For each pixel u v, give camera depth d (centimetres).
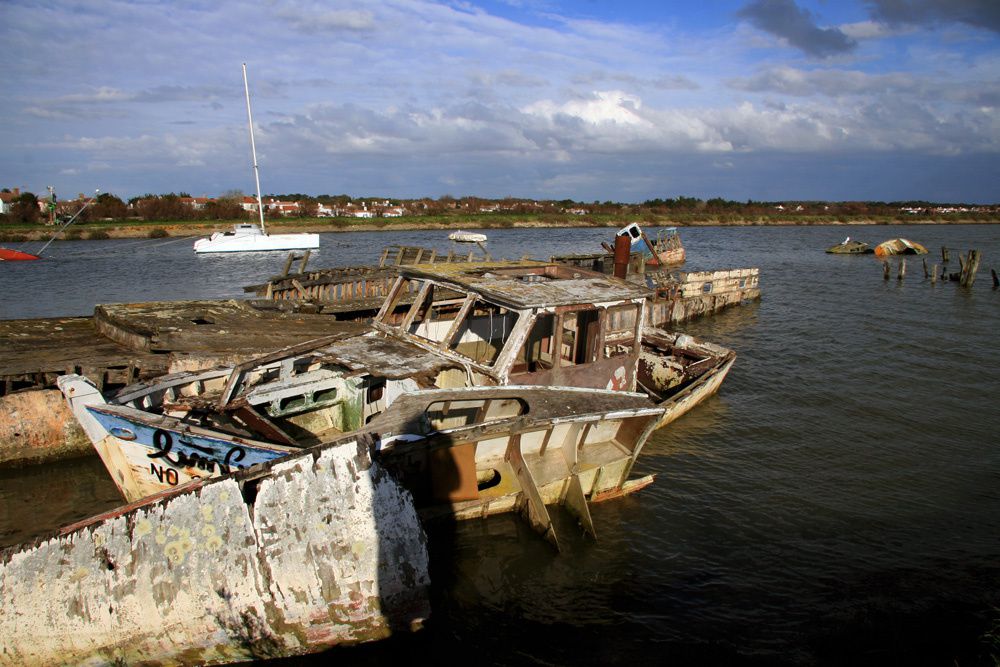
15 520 882
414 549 612
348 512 594
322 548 585
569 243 5978
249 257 4353
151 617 555
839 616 703
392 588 604
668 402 1246
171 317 1312
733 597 738
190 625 561
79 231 5684
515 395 813
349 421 994
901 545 863
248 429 862
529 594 731
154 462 761
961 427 1334
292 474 588
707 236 7869
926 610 714
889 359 1909
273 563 574
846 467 1124
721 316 2645
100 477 1009
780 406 1466
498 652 636
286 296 2019
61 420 1039
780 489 1031
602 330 995
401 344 995
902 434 1291
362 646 620
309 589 582
